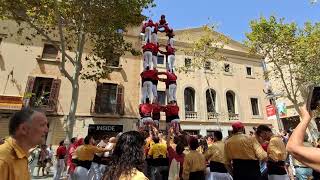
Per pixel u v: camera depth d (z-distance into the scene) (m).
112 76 21.77
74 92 12.40
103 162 7.67
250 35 22.00
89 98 20.53
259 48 23.03
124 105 21.28
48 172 15.52
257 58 28.03
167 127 10.15
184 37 25.56
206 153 6.11
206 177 6.04
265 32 21.34
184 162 6.16
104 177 2.39
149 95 10.05
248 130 24.89
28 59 19.95
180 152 7.10
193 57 24.59
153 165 7.72
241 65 27.09
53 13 12.69
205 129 23.03
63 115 19.55
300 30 21.73
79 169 6.98
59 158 12.03
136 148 2.45
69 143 11.61
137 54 14.89
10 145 2.29
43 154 15.02
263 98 26.78
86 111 20.17
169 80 10.88
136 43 23.12
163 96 22.89
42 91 19.88
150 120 9.44
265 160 5.09
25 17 12.80
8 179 2.17
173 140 8.63
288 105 27.66
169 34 11.83
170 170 7.03
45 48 20.80
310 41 21.12
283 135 11.18
